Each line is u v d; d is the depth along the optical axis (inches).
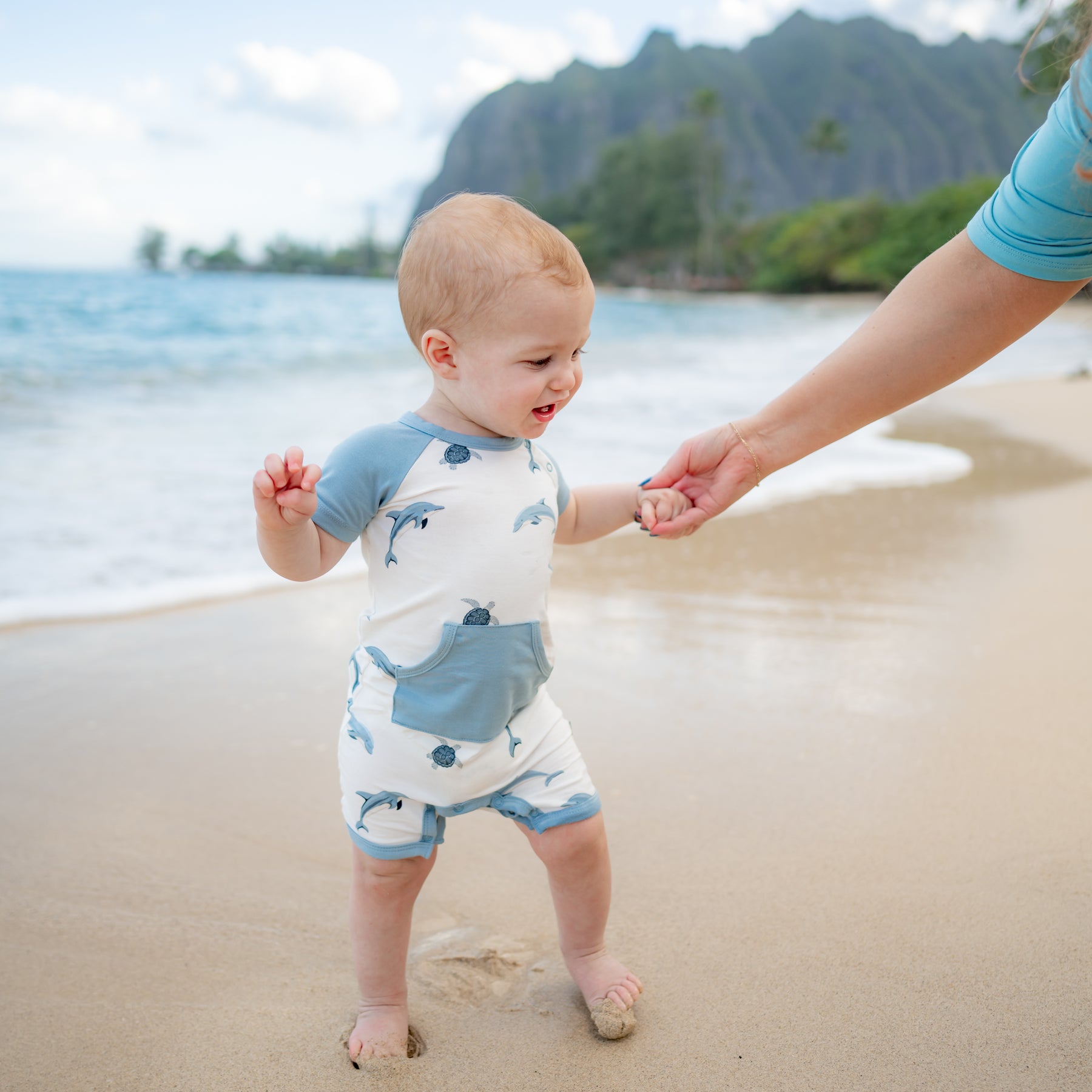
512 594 62.7
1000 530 190.1
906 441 299.3
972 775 94.8
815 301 2199.8
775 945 70.7
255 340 566.6
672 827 86.7
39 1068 59.7
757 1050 60.4
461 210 61.0
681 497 72.1
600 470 226.1
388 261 5113.2
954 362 64.7
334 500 61.5
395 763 62.4
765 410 70.2
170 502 196.4
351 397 344.8
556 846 64.2
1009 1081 57.2
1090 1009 63.1
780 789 93.3
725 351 639.1
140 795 93.3
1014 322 62.4
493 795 64.5
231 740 104.6
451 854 84.9
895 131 5910.4
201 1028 63.7
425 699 62.4
